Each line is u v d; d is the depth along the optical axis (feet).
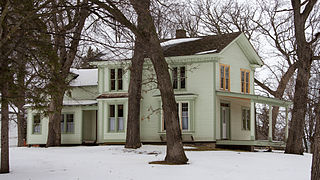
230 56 111.24
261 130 174.40
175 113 64.44
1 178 52.85
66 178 52.80
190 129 104.47
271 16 144.46
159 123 107.86
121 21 55.31
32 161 71.51
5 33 49.80
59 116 110.32
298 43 92.43
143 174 54.70
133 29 57.16
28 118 122.31
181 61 107.45
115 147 93.91
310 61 93.30
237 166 62.13
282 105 112.37
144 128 109.91
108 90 114.21
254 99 102.22
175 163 63.36
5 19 49.80
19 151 92.07
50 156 78.95
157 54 63.31
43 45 51.88
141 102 110.73
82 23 75.10
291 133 93.30
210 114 103.45
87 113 124.57
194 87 105.81
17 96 49.55
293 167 62.90
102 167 61.52
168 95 64.13
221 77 107.24
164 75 63.93
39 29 51.29
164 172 55.93
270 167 62.28
